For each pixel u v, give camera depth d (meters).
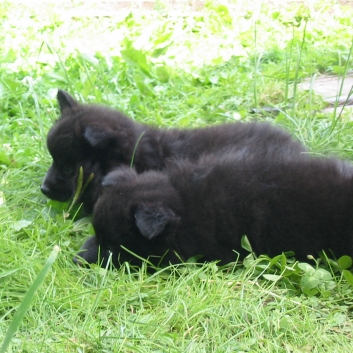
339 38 2.88
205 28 2.99
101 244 1.44
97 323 1.30
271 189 1.44
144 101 2.04
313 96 2.03
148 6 3.22
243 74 2.24
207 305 1.32
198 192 1.45
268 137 1.64
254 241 1.44
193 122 1.93
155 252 1.43
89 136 1.56
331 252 1.43
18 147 1.79
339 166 1.48
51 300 1.32
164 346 1.26
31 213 1.60
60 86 2.09
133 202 1.42
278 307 1.33
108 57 2.30
